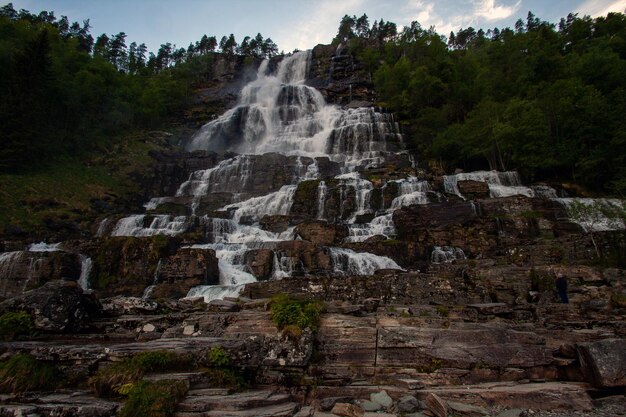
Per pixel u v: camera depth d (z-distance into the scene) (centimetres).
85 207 3831
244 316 1059
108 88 6275
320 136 5891
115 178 4656
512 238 2584
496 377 918
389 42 10281
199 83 10425
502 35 10056
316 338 989
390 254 2377
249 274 2206
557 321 1299
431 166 5069
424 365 942
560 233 2630
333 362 961
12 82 4459
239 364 882
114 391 732
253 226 3188
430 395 779
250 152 6206
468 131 4972
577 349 920
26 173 4147
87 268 2334
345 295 1667
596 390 841
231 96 8312
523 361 937
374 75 8125
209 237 2900
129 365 775
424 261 2388
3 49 4862
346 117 6309
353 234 2805
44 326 1038
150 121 6812
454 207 2906
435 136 5506
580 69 5650
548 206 2897
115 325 1123
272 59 10938
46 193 3825
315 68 9912
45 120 4850
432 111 5912
